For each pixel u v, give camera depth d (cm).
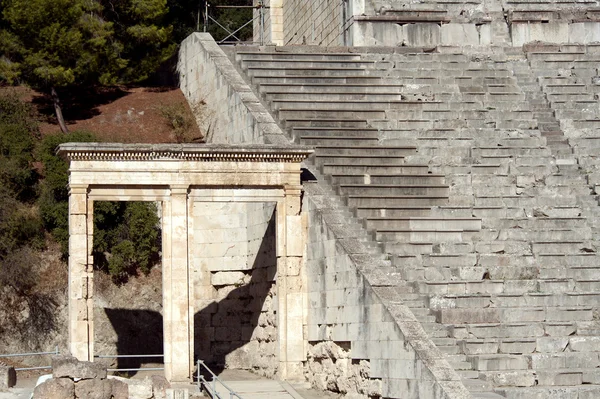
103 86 7081
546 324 4081
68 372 3425
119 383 3494
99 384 3444
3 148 5806
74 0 6681
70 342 4438
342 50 6222
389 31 6538
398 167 5041
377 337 3984
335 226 4459
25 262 5366
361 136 5266
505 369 3875
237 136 5700
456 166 5109
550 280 4362
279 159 4675
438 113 5531
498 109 5625
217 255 5612
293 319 4628
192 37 6769
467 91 5800
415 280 4325
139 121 6569
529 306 4216
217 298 5609
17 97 6266
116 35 7112
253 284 5381
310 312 4616
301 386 4553
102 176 4497
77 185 4466
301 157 4691
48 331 5409
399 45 6531
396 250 4503
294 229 4666
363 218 4641
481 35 6594
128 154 4512
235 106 5741
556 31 6650
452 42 6575
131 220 5662
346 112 5434
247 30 9250
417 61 6069
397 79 5838
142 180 4534
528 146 5347
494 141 5347
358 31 6512
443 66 6069
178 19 8862
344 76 5803
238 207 5562
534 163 5225
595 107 5722
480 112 5556
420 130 5344
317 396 4375
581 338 4022
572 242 4644
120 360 5497
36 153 5909
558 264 4541
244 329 5469
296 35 7969
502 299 4222
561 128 5559
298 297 4641
